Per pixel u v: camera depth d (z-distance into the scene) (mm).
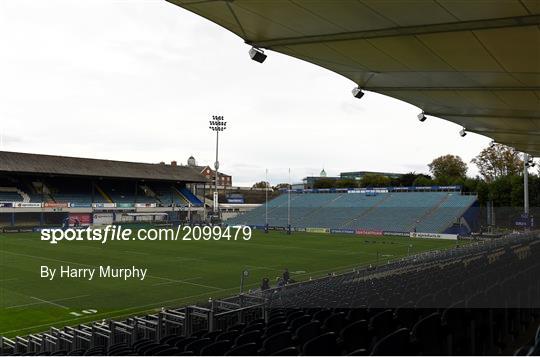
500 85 15625
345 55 13445
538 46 11328
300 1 9734
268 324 9211
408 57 13148
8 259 35312
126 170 80000
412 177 99750
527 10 9352
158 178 81250
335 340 6152
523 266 15117
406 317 8320
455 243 51344
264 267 33125
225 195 113312
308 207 82750
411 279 14617
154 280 27406
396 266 25156
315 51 13211
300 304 12727
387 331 7660
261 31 11750
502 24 10133
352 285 16469
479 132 27469
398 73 15055
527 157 51156
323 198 85625
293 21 10906
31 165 68625
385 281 15664
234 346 6859
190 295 23438
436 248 45750
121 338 12148
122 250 42000
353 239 56500
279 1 9789
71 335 13266
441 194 74250
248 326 9047
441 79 15445
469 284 10641
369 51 12891
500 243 32844
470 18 10055
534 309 10484
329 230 68438
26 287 24812
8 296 22641
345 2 9664
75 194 76188
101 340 12414
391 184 102062
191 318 11797
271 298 14508
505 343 8344
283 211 83438
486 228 61781
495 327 8664
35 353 11172
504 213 64375
